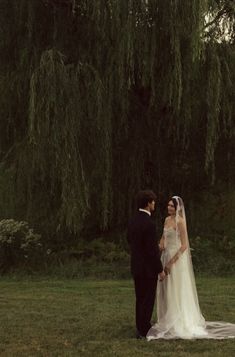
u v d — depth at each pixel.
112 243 15.07
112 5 13.47
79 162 13.64
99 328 7.59
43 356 6.15
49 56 13.35
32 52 14.30
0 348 6.54
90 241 15.70
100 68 14.03
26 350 6.43
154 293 7.14
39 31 14.59
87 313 8.70
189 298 7.45
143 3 13.52
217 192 17.02
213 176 14.98
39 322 8.03
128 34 13.39
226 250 14.95
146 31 13.70
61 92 13.27
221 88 14.30
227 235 16.09
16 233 14.61
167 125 15.49
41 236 15.39
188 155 16.12
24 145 14.52
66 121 13.30
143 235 7.04
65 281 12.63
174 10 13.34
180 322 7.23
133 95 15.12
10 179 14.99
